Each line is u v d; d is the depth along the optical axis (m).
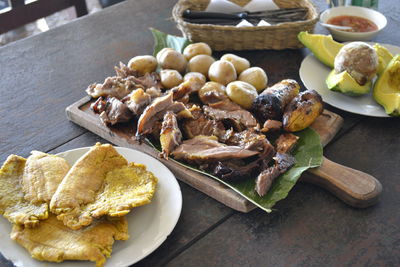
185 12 1.86
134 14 2.09
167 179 1.18
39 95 1.62
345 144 1.35
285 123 1.31
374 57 1.45
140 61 1.60
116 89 1.49
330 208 1.15
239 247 1.06
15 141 1.41
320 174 1.18
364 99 1.49
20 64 1.79
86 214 1.02
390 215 1.13
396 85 1.48
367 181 1.16
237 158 1.21
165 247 1.06
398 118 1.44
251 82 1.51
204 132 1.35
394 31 1.90
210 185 1.18
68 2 2.38
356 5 1.95
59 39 1.94
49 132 1.45
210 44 1.78
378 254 1.03
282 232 1.09
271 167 1.18
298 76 1.66
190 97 1.53
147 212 1.11
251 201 1.12
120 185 1.11
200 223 1.12
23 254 1.00
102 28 2.00
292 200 1.17
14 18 2.20
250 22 1.83
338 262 1.01
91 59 1.80
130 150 1.27
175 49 1.76
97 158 1.15
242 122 1.35
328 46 1.63
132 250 1.01
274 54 1.78
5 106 1.57
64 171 1.16
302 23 1.68
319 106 1.34
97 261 0.96
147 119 1.31
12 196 1.10
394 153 1.31
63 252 0.97
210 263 1.03
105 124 1.40
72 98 1.60
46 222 1.04
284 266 1.01
